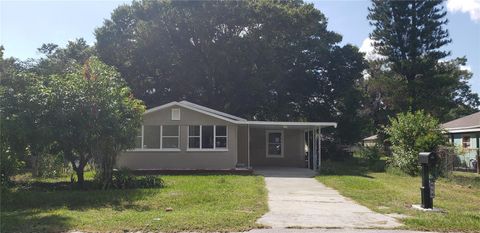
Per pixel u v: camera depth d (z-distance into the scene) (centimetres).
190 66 3575
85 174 1962
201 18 3444
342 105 3822
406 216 988
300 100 3956
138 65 3609
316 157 2609
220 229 827
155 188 1450
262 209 1054
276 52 3709
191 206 1103
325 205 1143
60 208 1071
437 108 4372
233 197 1241
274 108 3853
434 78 4188
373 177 2014
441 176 1969
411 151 2125
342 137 3784
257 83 3447
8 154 1328
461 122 2830
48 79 1478
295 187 1554
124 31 3738
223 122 2233
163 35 3522
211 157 2220
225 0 3456
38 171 1828
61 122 1381
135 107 1538
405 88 4222
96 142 1411
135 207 1087
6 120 1311
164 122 2220
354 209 1080
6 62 1927
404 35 4322
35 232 796
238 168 2202
